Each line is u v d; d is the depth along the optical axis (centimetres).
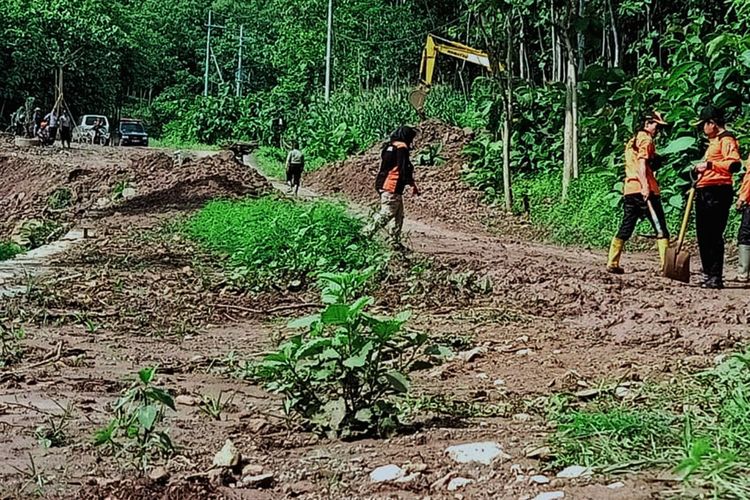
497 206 2430
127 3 9119
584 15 2342
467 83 5038
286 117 5678
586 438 465
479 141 2753
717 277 1116
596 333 863
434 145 2953
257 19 9356
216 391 646
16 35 6112
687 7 2698
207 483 437
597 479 410
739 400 496
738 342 775
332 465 467
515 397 616
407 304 1038
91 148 4072
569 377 657
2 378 674
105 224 2095
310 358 533
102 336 871
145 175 2844
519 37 2528
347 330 520
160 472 446
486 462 453
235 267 1277
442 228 2098
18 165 3331
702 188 1116
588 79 2400
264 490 436
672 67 1958
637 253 1678
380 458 477
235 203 2088
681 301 980
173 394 629
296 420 555
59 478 445
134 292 1134
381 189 1341
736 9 1953
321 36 5603
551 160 2500
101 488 427
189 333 902
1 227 2453
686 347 774
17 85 6138
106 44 6625
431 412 576
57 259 1463
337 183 3080
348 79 5112
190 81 8912
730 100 1764
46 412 578
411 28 5422
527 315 973
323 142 3831
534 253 1555
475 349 772
